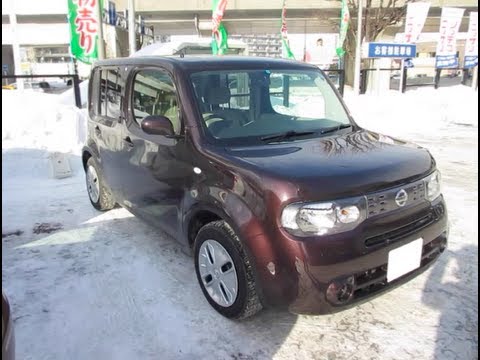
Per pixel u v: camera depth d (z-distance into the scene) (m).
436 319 3.01
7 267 3.84
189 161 3.15
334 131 3.59
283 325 2.97
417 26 15.16
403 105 13.44
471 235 4.36
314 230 2.47
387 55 14.58
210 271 3.08
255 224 2.59
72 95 11.09
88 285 3.53
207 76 3.45
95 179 5.16
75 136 7.85
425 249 2.92
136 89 3.96
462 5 24.16
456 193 5.79
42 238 4.46
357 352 2.71
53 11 26.52
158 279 3.60
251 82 3.60
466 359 2.63
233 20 26.94
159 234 4.52
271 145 3.14
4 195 5.89
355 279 2.54
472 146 8.89
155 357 2.69
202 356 2.69
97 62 4.84
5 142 7.39
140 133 3.79
